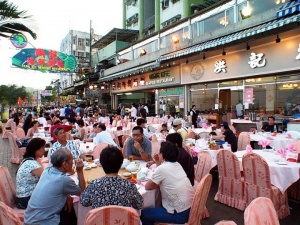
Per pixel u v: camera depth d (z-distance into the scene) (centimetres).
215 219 408
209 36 1312
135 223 197
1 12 838
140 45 2194
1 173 321
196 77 1475
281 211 405
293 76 1041
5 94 3234
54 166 277
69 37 4588
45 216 253
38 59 1673
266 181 396
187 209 288
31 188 318
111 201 231
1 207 207
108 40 3005
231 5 1300
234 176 451
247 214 176
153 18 2588
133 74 2034
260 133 839
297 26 824
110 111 2464
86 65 3466
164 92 1853
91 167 397
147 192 298
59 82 5931
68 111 1784
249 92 1232
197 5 1875
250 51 1145
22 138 851
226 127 768
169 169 293
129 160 427
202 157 439
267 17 1014
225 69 1277
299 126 864
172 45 1700
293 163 432
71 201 286
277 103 1109
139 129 475
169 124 1146
